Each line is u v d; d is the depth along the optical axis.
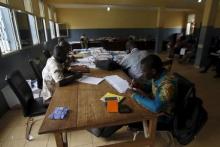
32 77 3.99
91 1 7.09
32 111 1.76
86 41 7.94
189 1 7.90
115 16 9.95
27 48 4.07
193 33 9.85
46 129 0.96
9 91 2.62
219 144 1.85
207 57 5.38
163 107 1.22
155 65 1.26
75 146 1.81
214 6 5.04
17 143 1.91
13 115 2.54
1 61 2.65
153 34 10.82
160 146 1.79
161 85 1.24
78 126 0.99
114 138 1.92
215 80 4.16
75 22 9.54
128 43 3.39
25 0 4.33
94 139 1.92
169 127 1.43
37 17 5.19
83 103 1.28
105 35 10.17
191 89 1.33
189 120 1.30
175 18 10.77
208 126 2.18
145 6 8.28
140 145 1.33
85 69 2.31
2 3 2.96
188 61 6.30
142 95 1.35
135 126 1.50
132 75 2.39
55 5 7.74
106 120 1.05
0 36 3.00
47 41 6.56
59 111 1.14
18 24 3.59
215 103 2.85
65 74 2.04
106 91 1.52
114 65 2.38
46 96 1.94
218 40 5.41
